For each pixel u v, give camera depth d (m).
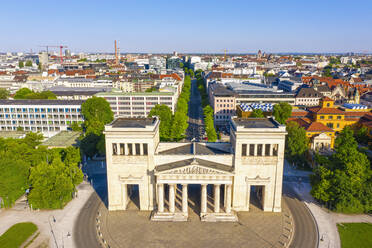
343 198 101.25
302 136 148.38
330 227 96.50
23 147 127.38
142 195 104.25
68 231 94.19
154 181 102.75
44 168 108.62
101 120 195.50
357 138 178.38
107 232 93.25
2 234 92.44
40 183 106.38
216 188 98.38
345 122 190.25
